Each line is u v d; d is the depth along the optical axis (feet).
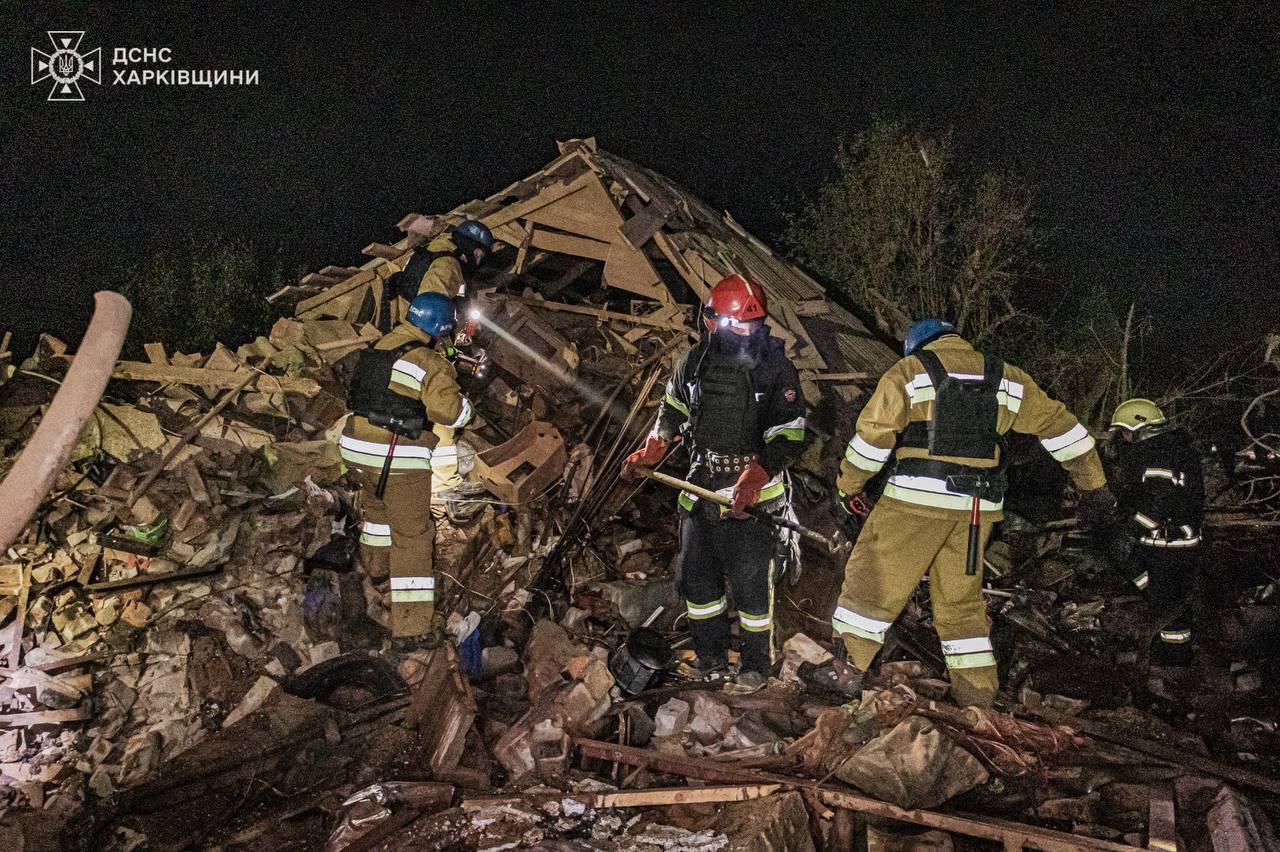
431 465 15.47
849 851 10.46
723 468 12.96
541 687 14.08
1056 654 15.44
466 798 11.40
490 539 18.04
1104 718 13.48
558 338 21.21
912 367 12.02
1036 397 12.12
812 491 18.04
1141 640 15.49
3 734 13.01
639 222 21.66
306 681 14.10
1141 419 14.70
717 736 12.70
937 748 11.10
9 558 15.55
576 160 23.53
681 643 15.74
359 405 14.47
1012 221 26.53
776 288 22.21
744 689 13.56
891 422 11.89
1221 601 16.58
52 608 15.15
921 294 27.02
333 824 11.25
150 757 12.85
